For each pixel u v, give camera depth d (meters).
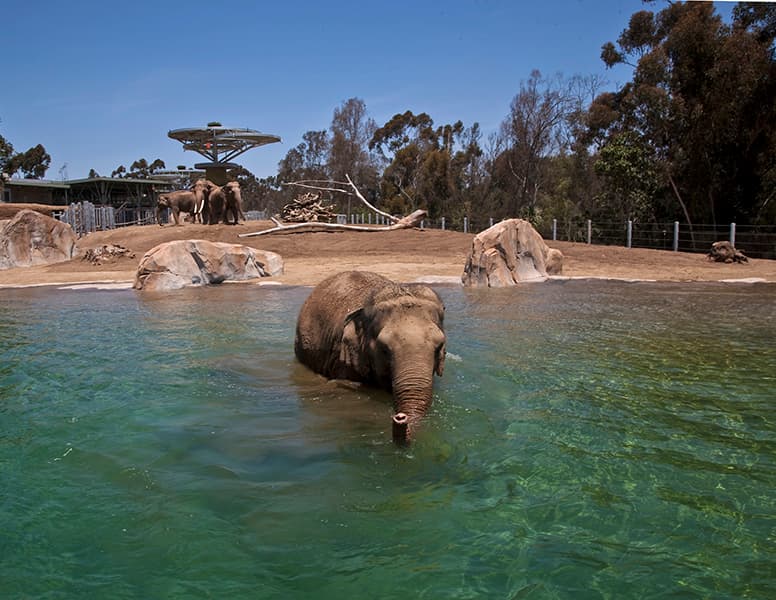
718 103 29.09
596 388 7.50
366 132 76.12
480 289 17.75
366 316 7.05
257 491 4.78
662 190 34.19
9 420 6.54
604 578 3.63
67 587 3.58
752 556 3.86
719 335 10.76
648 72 32.22
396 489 4.80
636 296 16.08
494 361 8.84
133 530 4.22
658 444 5.70
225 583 3.61
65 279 21.39
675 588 3.54
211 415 6.65
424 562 3.81
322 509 4.48
